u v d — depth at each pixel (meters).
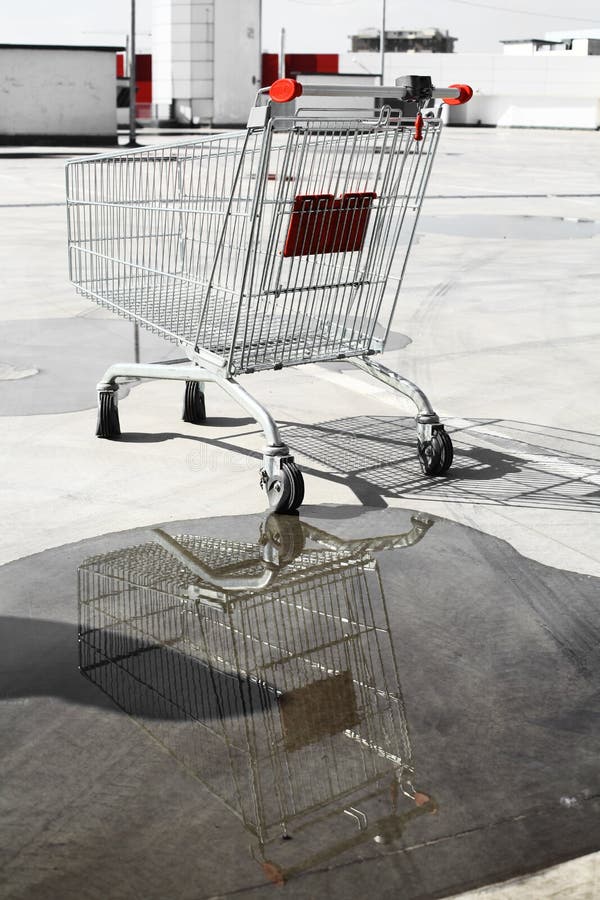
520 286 8.44
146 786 2.16
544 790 2.17
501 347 6.35
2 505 3.71
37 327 6.81
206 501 3.79
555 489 3.97
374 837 2.01
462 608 2.99
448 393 5.33
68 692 2.51
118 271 4.68
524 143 34.56
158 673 2.61
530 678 2.62
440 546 3.42
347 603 3.01
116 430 4.50
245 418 4.86
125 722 2.38
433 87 3.68
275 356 3.89
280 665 2.65
